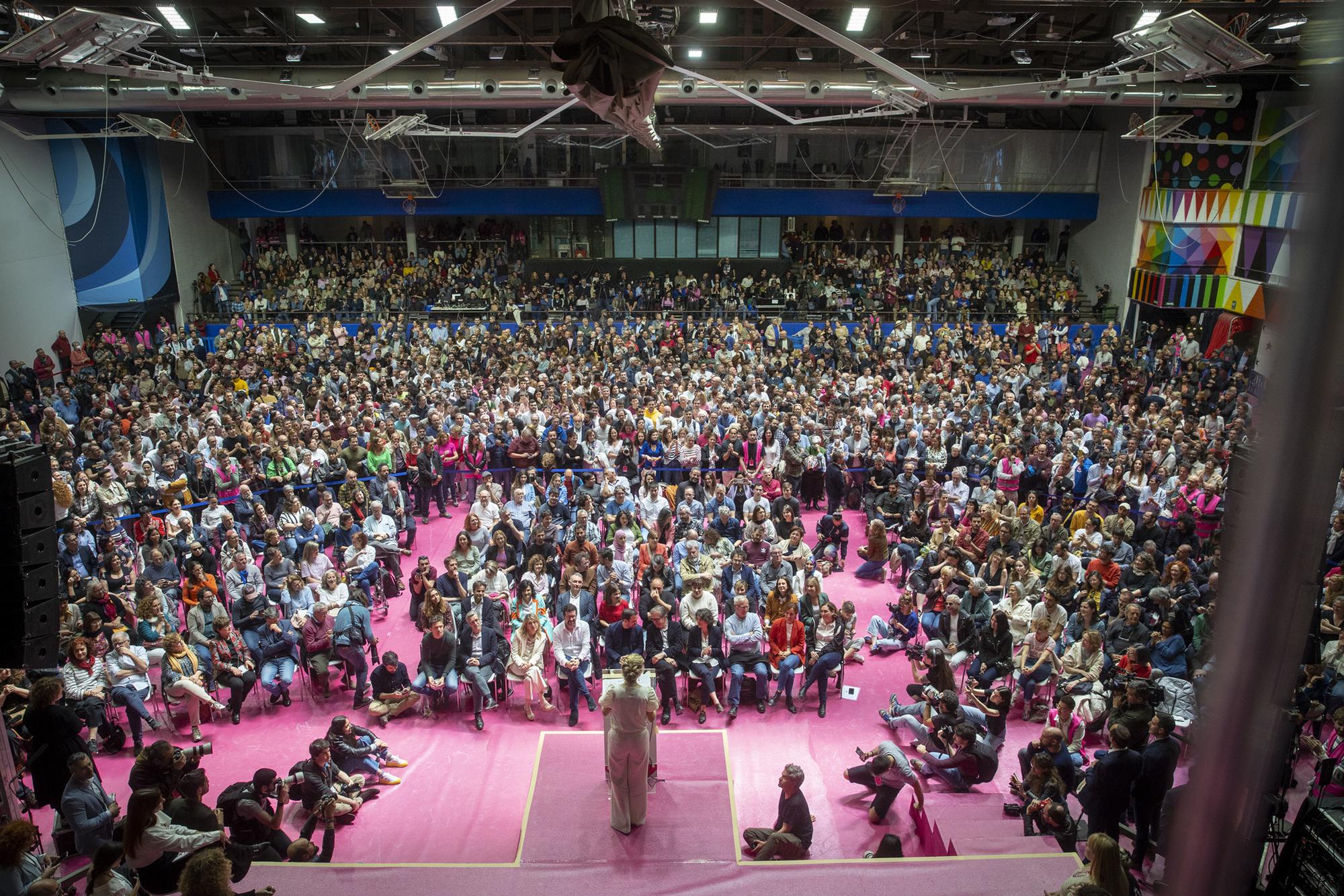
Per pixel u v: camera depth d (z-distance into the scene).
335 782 9.23
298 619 11.36
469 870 7.21
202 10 22.02
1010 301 32.06
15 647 7.20
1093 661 10.63
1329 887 4.96
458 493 18.27
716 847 7.46
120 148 27.67
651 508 15.11
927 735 9.93
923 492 15.34
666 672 10.45
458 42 20.06
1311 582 1.19
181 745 10.30
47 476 7.20
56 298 26.20
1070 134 31.58
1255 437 1.24
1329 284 1.10
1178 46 11.93
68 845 8.24
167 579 12.68
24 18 14.18
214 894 5.55
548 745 8.98
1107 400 20.84
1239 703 1.28
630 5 7.88
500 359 25.02
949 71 22.31
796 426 17.17
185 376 25.75
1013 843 7.61
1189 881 1.36
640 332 27.86
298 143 33.03
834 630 11.00
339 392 23.00
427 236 35.72
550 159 33.38
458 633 11.80
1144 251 28.86
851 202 33.06
